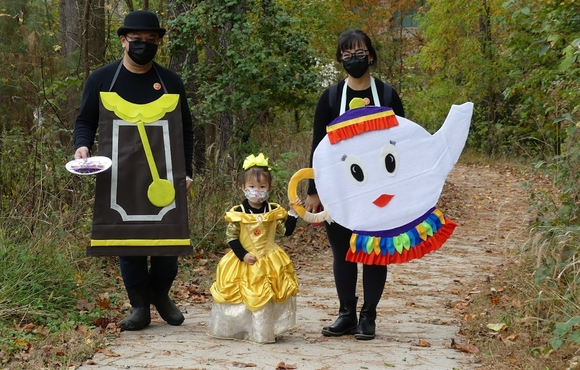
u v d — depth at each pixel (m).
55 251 6.77
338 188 5.56
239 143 12.37
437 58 26.94
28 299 6.00
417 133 5.55
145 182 5.61
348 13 23.11
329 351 5.28
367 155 5.54
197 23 11.77
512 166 23.47
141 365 4.75
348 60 5.51
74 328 5.57
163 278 5.88
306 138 14.52
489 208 15.45
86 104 5.70
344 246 5.77
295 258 10.06
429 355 5.21
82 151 5.48
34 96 11.95
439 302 7.45
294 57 12.66
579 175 6.89
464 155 27.45
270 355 5.10
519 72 11.63
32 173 8.23
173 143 5.68
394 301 7.48
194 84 12.81
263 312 5.45
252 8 12.45
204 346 5.29
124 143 5.61
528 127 11.18
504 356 5.13
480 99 26.81
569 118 6.70
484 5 25.52
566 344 5.09
